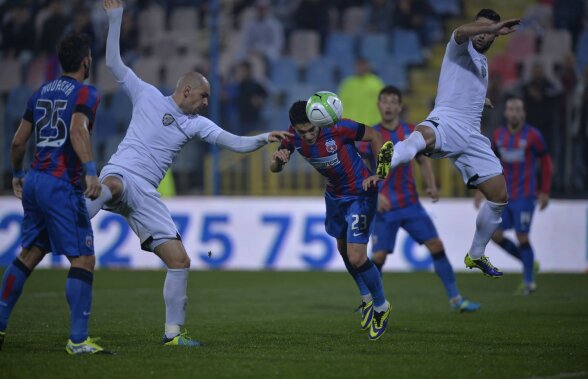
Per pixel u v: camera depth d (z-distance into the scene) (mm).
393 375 20688
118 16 26656
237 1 75500
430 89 73812
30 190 23078
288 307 38188
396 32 75000
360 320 33000
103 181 24953
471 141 27906
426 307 37938
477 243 28609
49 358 22766
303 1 75500
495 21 28000
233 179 64062
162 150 25906
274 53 74562
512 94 67000
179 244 25844
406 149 26547
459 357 23484
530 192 44719
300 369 21453
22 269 23812
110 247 60125
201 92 26000
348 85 66562
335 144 27422
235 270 58812
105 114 70812
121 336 27812
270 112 70625
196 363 22219
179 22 75875
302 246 59031
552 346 25641
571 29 73312
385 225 37031
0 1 74688
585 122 63688
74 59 23453
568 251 56625
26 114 23969
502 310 36562
